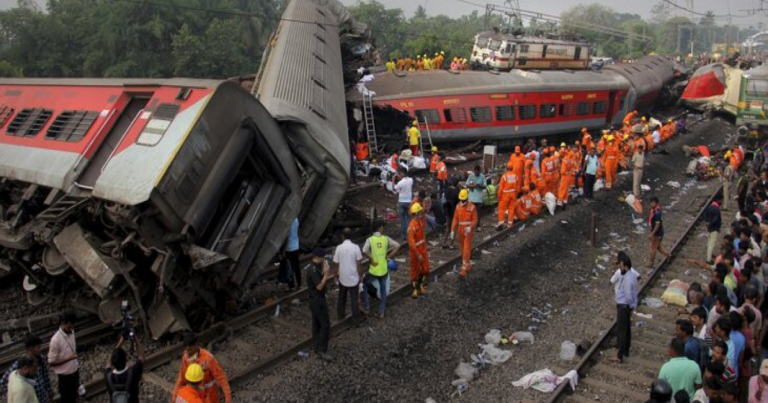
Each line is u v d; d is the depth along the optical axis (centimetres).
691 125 3528
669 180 2328
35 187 984
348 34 2850
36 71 5434
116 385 653
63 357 711
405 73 2578
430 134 2373
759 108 2845
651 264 1376
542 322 1111
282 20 2056
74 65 5522
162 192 832
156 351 909
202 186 901
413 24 9025
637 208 1858
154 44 5553
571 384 854
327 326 908
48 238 910
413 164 2114
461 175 1966
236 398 800
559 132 2836
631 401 828
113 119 1020
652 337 1044
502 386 872
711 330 791
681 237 1568
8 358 863
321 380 852
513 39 2922
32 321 959
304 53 1708
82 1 6028
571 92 2834
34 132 1099
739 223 1138
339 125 1403
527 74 2755
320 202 1221
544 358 958
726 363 702
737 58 4159
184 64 5303
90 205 902
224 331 963
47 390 681
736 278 961
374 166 2009
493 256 1375
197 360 650
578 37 3406
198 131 887
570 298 1235
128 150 912
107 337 958
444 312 1094
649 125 3020
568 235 1598
